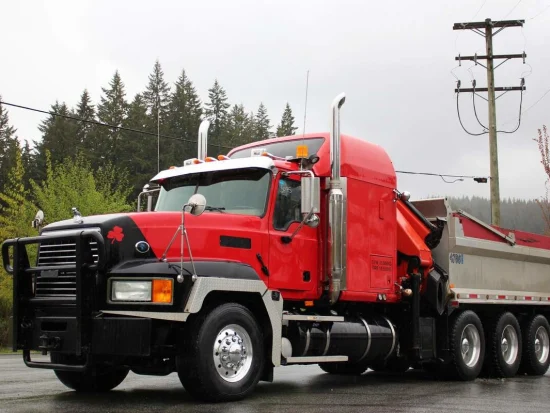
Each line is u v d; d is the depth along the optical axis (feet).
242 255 26.45
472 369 36.63
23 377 32.68
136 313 23.12
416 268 35.22
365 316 32.68
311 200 27.20
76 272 23.40
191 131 207.41
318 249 29.66
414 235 35.96
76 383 27.37
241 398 24.86
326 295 29.58
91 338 23.35
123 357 24.50
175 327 24.23
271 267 27.40
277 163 28.30
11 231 82.99
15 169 93.86
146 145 195.52
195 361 23.47
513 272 42.96
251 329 25.17
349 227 30.66
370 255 31.81
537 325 43.19
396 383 34.06
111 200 89.97
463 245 37.37
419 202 38.01
